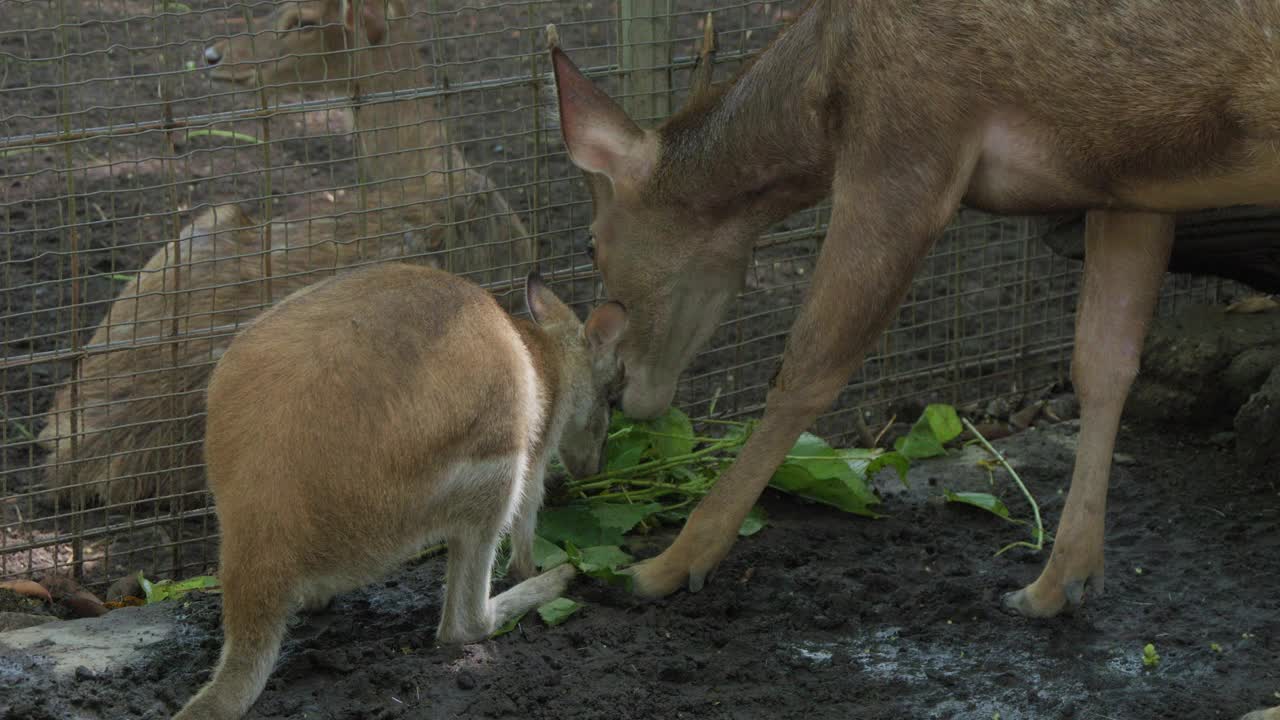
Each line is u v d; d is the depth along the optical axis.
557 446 4.20
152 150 5.49
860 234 4.01
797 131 4.16
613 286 4.32
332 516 3.86
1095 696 3.95
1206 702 3.93
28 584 4.23
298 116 5.63
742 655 4.04
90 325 4.87
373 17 4.81
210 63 5.10
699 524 4.12
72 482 4.32
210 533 4.42
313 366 3.86
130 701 3.94
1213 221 4.39
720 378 4.79
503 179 5.28
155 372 4.35
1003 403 4.76
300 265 4.57
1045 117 3.94
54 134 4.27
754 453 4.11
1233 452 4.50
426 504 3.92
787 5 5.56
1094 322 4.09
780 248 5.09
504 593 4.09
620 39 4.55
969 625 4.10
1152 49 3.88
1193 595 4.14
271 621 3.85
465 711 3.91
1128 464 4.48
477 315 3.96
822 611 4.12
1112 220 4.08
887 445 4.66
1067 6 3.89
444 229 4.69
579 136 4.25
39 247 5.11
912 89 3.95
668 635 4.07
